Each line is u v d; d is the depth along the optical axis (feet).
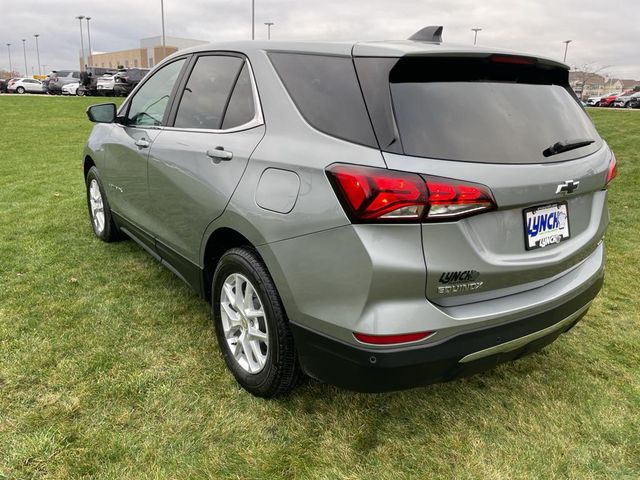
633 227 18.13
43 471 6.44
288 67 7.65
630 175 27.12
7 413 7.39
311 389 8.29
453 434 7.44
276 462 6.81
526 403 8.18
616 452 7.18
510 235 6.49
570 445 7.29
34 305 10.82
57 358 8.84
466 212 5.90
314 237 6.36
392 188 5.71
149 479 6.43
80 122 53.06
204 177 8.39
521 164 6.43
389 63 6.33
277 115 7.46
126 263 13.37
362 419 7.67
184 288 11.96
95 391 7.99
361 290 5.97
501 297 6.70
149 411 7.62
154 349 9.29
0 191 21.24
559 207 7.13
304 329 6.77
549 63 7.43
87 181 15.33
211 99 9.07
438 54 6.37
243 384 8.13
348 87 6.62
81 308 10.77
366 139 6.15
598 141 8.22
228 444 7.07
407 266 5.82
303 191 6.53
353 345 6.19
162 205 10.10
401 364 6.03
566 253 7.25
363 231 5.90
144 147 10.62
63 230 16.02
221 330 8.66
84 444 6.90
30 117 55.42
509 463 6.93
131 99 12.34
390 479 6.61
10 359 8.71
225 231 8.28
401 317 5.95
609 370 9.17
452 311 6.26
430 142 6.02
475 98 6.65
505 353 6.81
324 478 6.59
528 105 7.12
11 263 13.10
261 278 7.31
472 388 8.55
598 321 11.04
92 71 125.18
